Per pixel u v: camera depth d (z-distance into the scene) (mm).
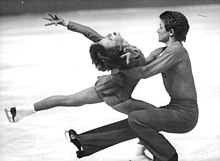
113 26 26469
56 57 21406
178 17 9555
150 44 21688
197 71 17938
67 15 31766
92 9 34844
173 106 9578
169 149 9523
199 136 11883
